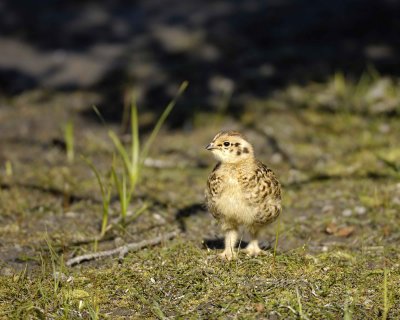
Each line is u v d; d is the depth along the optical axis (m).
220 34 20.72
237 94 16.89
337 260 8.91
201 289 8.03
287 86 17.14
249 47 19.73
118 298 8.00
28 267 9.03
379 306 7.60
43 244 9.85
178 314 7.49
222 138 8.77
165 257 9.03
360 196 11.49
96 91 17.52
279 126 15.00
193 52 19.56
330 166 12.98
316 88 16.91
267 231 10.34
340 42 19.66
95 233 10.32
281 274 8.34
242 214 8.62
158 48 20.00
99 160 13.62
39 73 18.70
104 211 10.10
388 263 8.88
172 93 17.16
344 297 7.81
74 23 21.98
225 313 7.42
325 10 21.80
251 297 7.74
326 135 14.48
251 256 8.85
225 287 8.03
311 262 8.74
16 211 11.13
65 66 19.08
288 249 9.52
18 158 13.69
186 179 12.70
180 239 9.80
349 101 16.03
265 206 8.66
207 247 9.25
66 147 14.25
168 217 11.01
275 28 20.89
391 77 17.02
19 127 15.41
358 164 12.94
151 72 18.44
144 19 22.09
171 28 21.34
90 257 9.16
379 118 15.03
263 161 13.43
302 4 22.39
